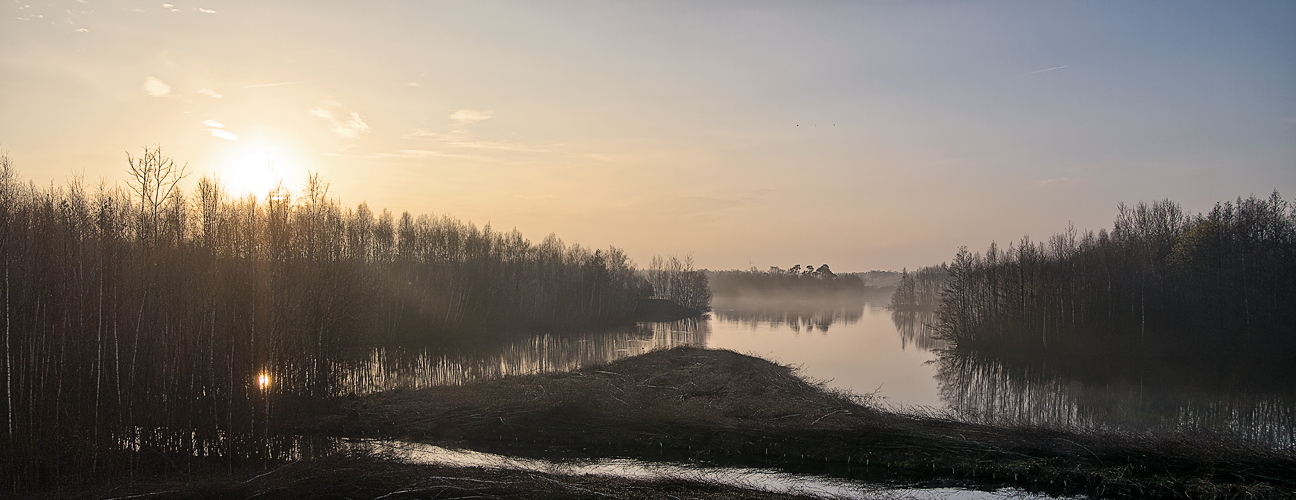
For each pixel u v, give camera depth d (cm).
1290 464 2362
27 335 2634
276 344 3400
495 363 5866
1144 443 2609
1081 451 2547
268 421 3020
